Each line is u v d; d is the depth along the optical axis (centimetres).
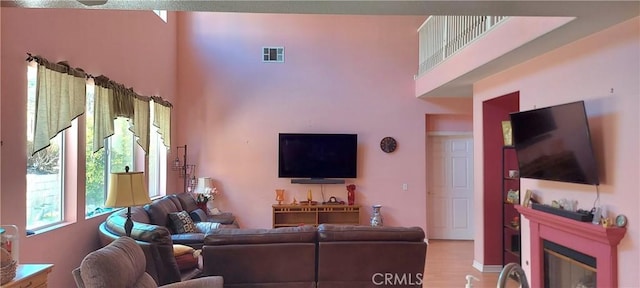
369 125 715
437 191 741
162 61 618
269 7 260
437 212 740
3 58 288
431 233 738
